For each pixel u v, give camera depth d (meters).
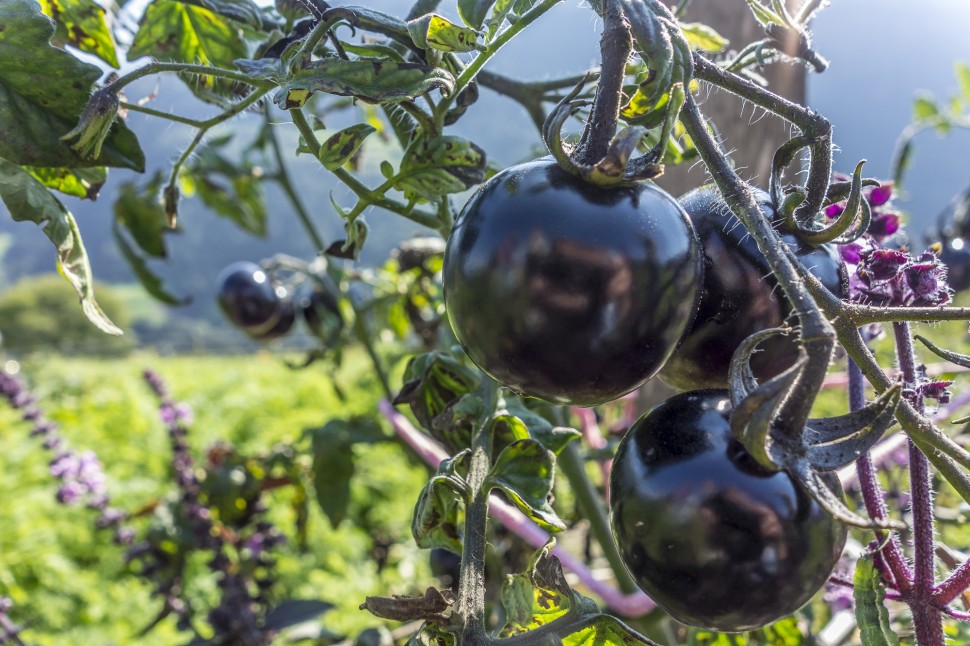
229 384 2.81
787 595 0.16
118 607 1.22
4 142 0.21
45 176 0.25
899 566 0.18
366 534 1.24
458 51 0.18
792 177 0.37
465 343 0.17
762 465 0.14
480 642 0.16
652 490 0.16
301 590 1.10
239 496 0.54
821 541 0.16
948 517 0.35
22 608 1.20
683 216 0.16
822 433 0.14
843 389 0.48
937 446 0.15
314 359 0.60
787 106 0.17
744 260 0.18
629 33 0.15
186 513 0.53
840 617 0.34
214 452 0.56
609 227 0.15
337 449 0.51
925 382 0.19
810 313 0.13
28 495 1.57
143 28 0.30
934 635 0.18
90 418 2.27
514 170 0.16
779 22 0.20
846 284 0.18
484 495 0.19
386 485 1.30
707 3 0.36
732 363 0.14
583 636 0.18
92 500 0.64
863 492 0.19
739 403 0.13
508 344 0.16
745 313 0.18
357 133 0.21
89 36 0.29
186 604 0.54
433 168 0.23
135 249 0.53
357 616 1.02
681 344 0.18
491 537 0.48
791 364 0.19
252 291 0.60
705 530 0.15
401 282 0.55
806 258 0.18
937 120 0.67
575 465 0.35
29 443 1.84
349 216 0.24
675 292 0.16
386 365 0.66
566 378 0.16
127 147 0.22
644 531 0.16
